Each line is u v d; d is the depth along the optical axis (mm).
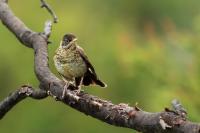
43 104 24031
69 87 5422
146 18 34625
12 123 24250
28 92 5699
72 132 23891
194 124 4480
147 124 4688
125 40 15016
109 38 25984
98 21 29438
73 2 29047
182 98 11852
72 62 6887
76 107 5238
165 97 12258
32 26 25656
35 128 24062
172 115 4582
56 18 6332
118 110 4922
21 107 24125
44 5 6359
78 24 27344
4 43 24625
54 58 7027
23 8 26031
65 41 7012
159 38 14672
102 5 31312
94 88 23172
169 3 33781
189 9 32562
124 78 19297
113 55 24188
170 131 4551
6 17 6430
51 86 5465
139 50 13289
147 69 12961
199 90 11984
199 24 12961
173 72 12492
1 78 24703
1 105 5875
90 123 23688
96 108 5066
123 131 23188
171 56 12773
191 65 12297
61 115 24047
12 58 24750
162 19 32406
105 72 23969
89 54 25156
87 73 6910
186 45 12648
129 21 33062
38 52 5879
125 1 34031
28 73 24656
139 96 18406
